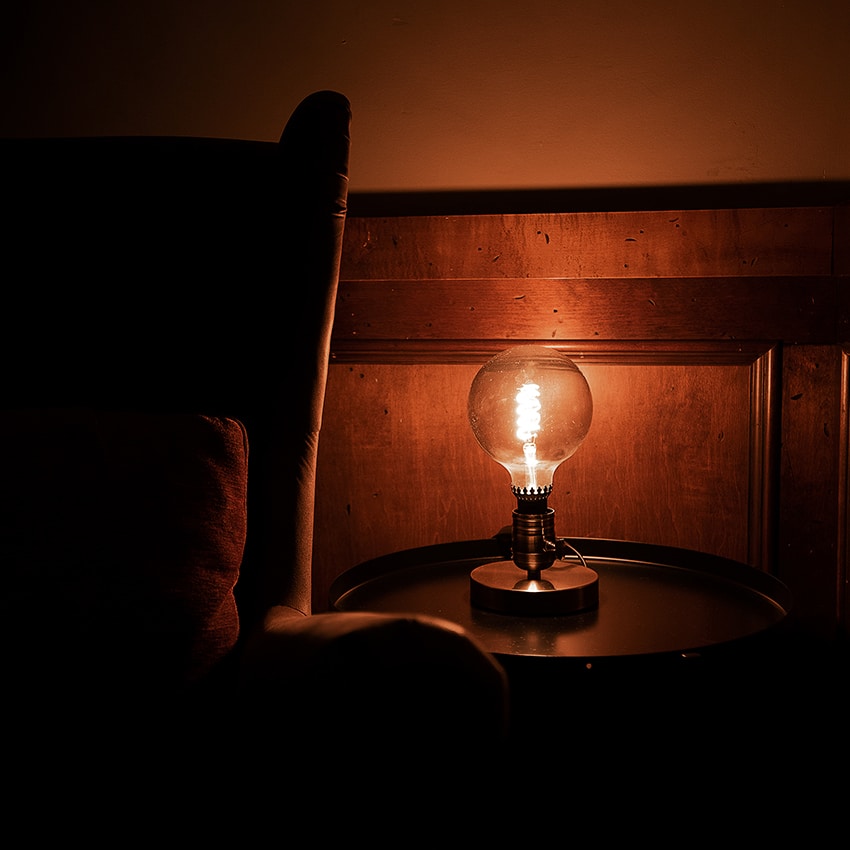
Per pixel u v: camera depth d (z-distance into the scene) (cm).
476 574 124
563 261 142
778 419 140
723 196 141
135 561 101
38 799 92
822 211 138
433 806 90
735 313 140
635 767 109
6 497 102
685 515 144
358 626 89
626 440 144
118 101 150
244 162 122
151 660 99
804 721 142
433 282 145
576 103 142
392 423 148
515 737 108
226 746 98
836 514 140
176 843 90
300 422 119
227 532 107
